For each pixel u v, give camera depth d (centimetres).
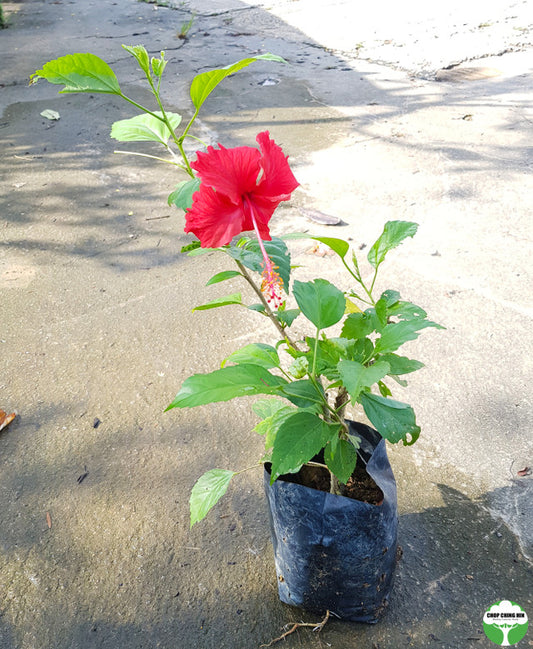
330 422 50
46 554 68
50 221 128
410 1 263
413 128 160
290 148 152
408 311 53
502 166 140
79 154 153
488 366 89
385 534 55
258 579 65
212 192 39
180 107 175
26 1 288
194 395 43
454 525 69
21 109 177
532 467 75
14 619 62
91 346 96
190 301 105
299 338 96
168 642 60
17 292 108
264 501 73
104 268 114
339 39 226
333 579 57
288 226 124
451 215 124
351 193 133
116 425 83
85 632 61
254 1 278
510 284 105
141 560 67
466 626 60
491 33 219
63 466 78
